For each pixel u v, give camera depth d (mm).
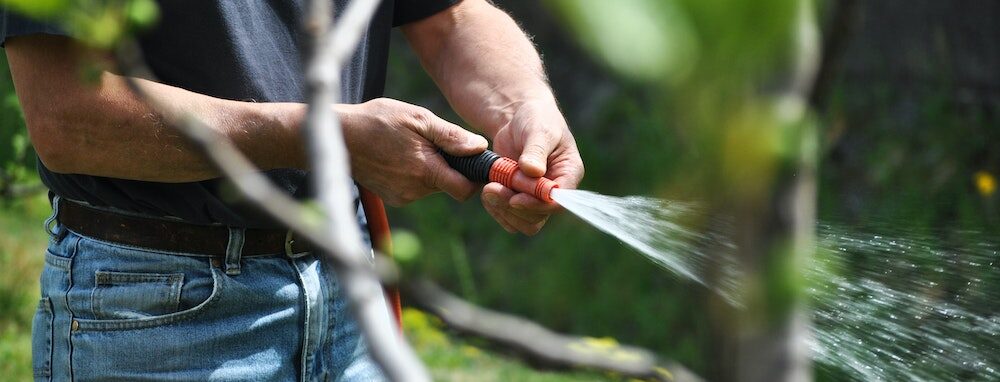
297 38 3449
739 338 563
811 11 539
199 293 3381
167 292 3352
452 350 7816
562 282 11297
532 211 3299
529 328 754
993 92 11055
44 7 864
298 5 3422
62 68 3045
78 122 3055
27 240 9656
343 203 798
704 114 528
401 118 3301
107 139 3068
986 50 11203
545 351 752
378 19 3803
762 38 501
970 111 10914
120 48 893
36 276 9000
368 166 3363
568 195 3203
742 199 554
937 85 11148
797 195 550
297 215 808
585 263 11430
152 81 3123
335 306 3709
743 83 518
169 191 3268
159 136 3053
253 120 3139
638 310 10602
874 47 11477
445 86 4027
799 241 553
